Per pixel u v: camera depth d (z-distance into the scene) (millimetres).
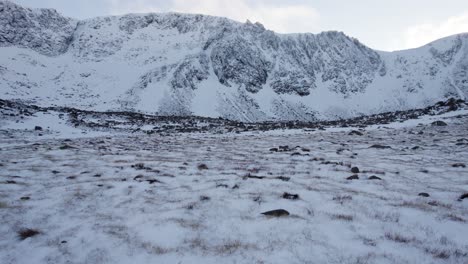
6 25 177875
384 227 10281
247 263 8203
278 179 16656
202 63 178375
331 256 8438
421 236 9602
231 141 37688
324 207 12180
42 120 47062
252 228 10359
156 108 129875
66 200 13445
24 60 158875
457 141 30250
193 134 48562
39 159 22625
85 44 188625
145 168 19891
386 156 24328
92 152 26656
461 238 9477
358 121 63719
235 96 163625
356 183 15867
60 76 152625
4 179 16625
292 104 177125
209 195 13859
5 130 37500
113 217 11547
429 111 61875
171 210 12102
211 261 8367
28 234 10148
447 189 14703
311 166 20500
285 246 9047
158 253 8891
